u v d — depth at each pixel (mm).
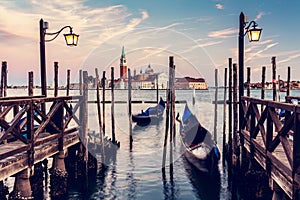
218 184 10062
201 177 10172
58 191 9188
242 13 10070
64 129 9938
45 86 10648
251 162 8570
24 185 7254
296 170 4766
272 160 6156
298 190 4770
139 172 11570
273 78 15234
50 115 8664
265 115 6918
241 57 10125
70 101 11797
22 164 7074
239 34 10125
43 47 10539
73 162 11000
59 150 9500
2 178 6227
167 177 10922
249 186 8578
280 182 5707
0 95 13008
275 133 9727
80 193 9609
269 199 8422
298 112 4598
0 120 6129
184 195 9352
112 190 9844
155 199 9078
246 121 9492
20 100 6887
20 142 8594
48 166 12695
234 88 10109
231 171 10031
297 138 4762
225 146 13148
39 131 7883
